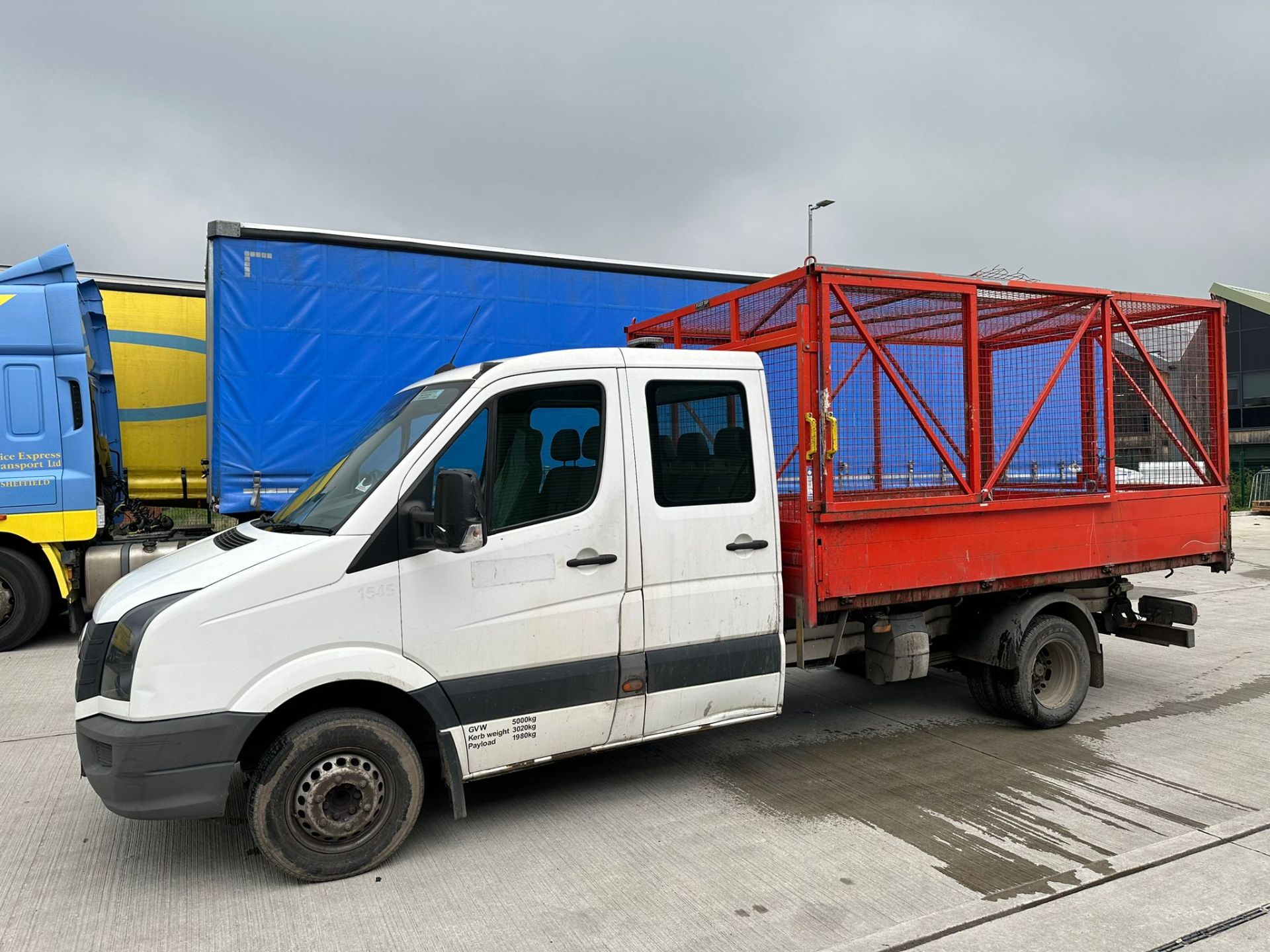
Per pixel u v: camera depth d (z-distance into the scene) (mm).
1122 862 3889
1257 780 4918
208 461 9344
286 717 3881
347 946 3311
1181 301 6414
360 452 4352
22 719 6164
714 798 4746
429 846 4176
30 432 8109
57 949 3305
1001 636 5707
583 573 4250
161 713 3496
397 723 4137
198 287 10359
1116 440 6184
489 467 4094
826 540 4902
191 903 3646
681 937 3332
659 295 10844
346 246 9133
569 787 4930
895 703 6641
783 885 3744
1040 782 4922
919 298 5418
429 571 3908
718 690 4613
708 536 4574
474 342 9781
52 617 10016
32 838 4289
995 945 3221
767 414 4832
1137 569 6227
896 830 4297
